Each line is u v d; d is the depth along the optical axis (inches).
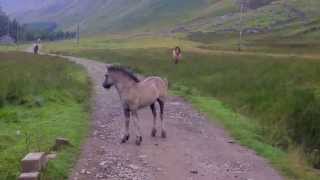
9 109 824.9
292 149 649.0
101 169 528.7
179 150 621.3
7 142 602.5
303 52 3619.6
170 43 5949.8
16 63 1811.0
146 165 549.6
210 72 1556.3
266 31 7253.9
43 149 569.6
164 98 698.2
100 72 1824.6
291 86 1030.4
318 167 604.4
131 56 2815.0
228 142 673.6
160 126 774.5
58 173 497.4
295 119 758.5
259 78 1230.3
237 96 1055.0
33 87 991.0
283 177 522.6
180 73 1609.3
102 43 6732.3
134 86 642.2
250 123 799.7
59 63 2038.6
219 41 6515.8
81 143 636.1
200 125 789.2
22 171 470.9
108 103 1005.8
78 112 847.7
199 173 526.0
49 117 779.4
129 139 674.8
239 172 534.3
